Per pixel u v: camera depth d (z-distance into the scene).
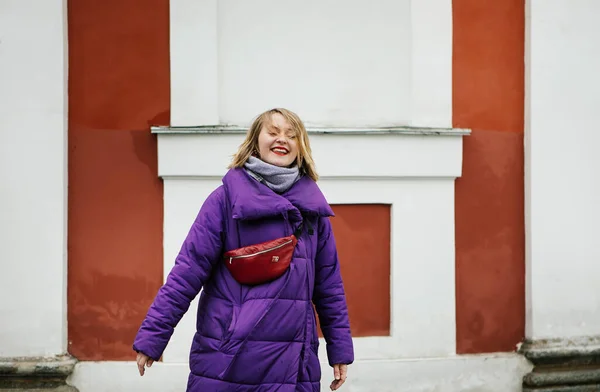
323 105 4.98
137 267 4.75
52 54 4.62
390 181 4.95
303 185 3.47
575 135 5.15
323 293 3.58
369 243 4.96
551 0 5.11
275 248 3.29
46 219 4.62
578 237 5.16
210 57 4.78
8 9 4.61
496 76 5.11
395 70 5.03
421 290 4.98
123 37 4.75
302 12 4.96
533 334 5.09
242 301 3.30
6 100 4.61
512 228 5.14
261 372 3.24
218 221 3.38
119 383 4.69
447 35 5.01
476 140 5.09
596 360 5.12
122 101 4.75
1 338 4.61
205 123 4.78
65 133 4.68
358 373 4.87
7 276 4.61
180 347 4.76
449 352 5.02
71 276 4.72
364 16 5.02
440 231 5.02
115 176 4.74
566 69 5.14
